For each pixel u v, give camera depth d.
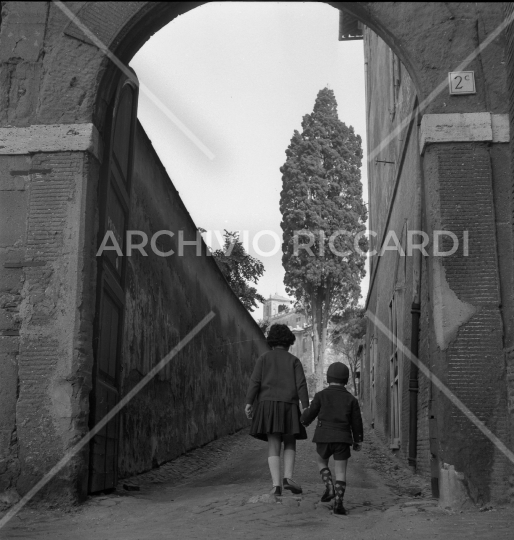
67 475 6.02
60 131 6.65
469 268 6.29
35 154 6.65
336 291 38.44
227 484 8.41
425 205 6.66
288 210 38.47
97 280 6.64
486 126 6.54
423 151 6.67
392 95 12.78
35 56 6.87
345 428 5.86
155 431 10.35
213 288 16.92
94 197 6.70
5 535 4.95
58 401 6.17
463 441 5.93
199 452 13.24
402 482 8.42
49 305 6.35
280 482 6.00
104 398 6.80
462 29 6.77
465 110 6.61
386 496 6.86
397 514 5.60
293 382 6.11
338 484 5.68
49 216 6.52
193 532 4.82
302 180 38.22
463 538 4.58
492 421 5.97
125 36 6.88
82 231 6.47
